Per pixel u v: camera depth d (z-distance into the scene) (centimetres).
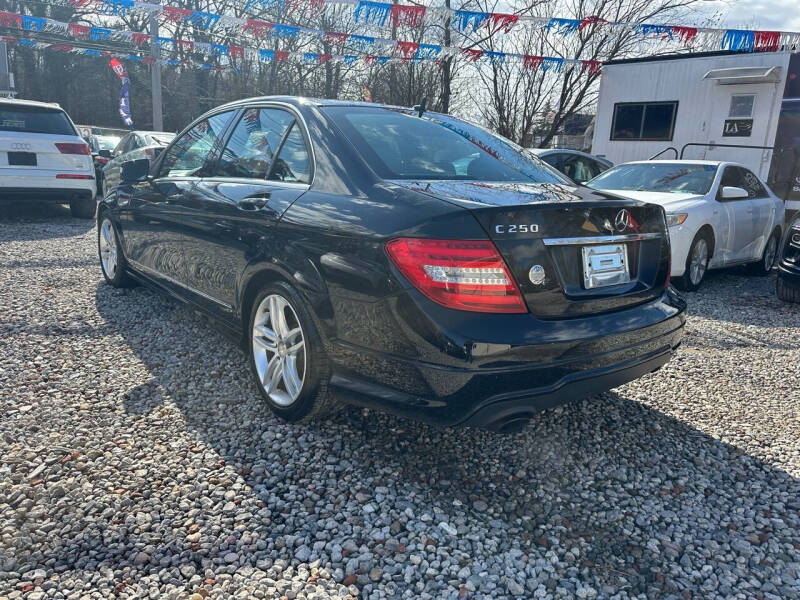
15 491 244
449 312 229
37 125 896
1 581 199
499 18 908
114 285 541
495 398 232
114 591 197
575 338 242
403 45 1055
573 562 223
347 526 234
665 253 298
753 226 765
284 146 331
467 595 204
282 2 1006
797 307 632
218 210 348
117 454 274
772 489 276
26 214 1038
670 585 213
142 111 3512
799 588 214
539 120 1867
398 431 305
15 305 484
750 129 1467
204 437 292
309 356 279
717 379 405
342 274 257
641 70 1620
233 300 340
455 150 324
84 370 363
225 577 205
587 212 254
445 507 249
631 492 268
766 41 890
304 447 287
